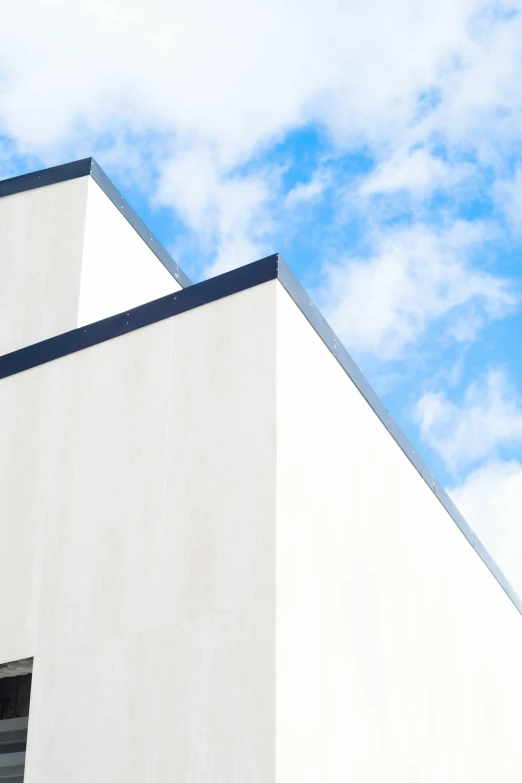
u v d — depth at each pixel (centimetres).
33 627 539
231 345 545
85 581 534
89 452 570
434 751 610
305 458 526
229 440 519
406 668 595
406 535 648
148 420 555
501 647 814
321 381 569
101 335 603
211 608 484
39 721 513
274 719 441
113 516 541
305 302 575
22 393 614
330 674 496
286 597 474
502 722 763
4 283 753
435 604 675
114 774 477
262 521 488
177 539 512
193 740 461
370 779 510
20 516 573
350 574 547
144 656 495
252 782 436
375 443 629
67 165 787
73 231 755
